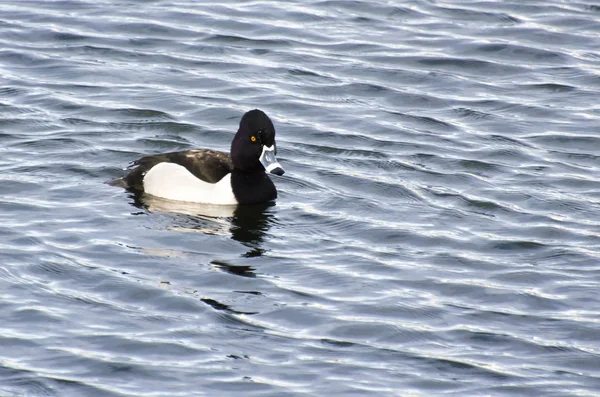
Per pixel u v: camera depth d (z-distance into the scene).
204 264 15.11
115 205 16.73
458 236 16.39
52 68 22.39
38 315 13.59
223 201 16.97
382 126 20.56
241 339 13.31
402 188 18.02
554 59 23.77
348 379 12.58
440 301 14.45
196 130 19.97
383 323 13.80
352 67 23.08
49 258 14.99
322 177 18.34
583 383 12.70
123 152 18.78
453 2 26.41
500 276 15.19
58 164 18.14
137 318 13.66
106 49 23.39
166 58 23.14
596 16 25.75
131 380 12.39
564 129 20.77
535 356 13.24
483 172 18.88
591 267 15.52
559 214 17.30
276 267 15.15
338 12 25.84
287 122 20.53
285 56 23.47
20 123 19.77
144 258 15.17
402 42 24.36
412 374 12.76
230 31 24.58
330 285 14.73
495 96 22.11
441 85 22.48
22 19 24.69
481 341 13.54
